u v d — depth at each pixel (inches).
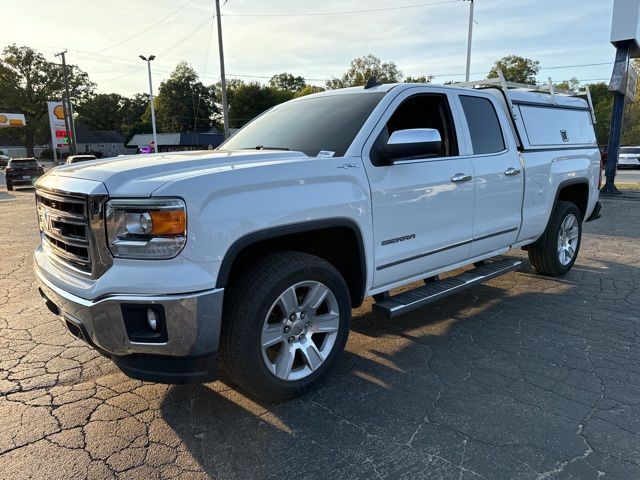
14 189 943.0
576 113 236.4
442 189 150.3
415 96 151.1
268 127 161.2
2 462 97.9
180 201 94.7
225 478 93.4
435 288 157.2
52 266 117.0
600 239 326.6
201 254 96.8
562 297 202.2
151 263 95.4
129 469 96.0
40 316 181.6
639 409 116.4
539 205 201.9
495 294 206.4
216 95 3875.5
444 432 107.3
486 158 170.4
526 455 99.3
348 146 130.5
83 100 3457.2
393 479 92.6
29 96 3031.5
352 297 137.2
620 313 182.5
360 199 125.9
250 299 106.7
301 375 120.4
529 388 126.6
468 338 159.8
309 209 113.4
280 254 115.0
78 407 118.6
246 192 104.0
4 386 129.1
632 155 1127.6
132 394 124.9
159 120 3932.1
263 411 116.3
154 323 97.8
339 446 102.7
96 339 101.0
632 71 601.3
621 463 96.8
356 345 154.6
